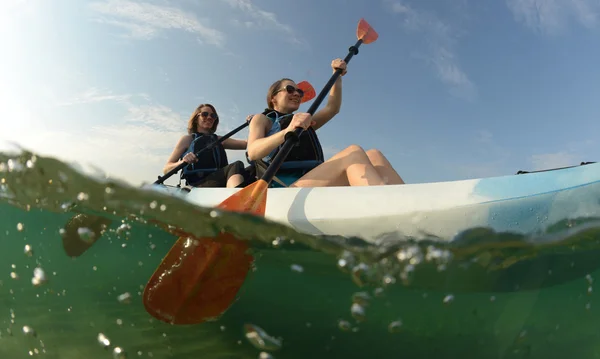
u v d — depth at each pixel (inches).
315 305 40.4
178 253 43.2
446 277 39.6
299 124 70.4
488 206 49.8
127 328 41.0
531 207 48.9
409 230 50.4
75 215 46.4
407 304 39.6
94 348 41.6
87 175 44.4
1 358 46.3
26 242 47.0
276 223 46.6
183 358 39.5
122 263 43.3
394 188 56.8
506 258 41.8
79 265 44.6
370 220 52.7
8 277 47.4
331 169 70.2
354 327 39.6
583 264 43.9
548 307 40.9
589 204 48.2
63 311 43.6
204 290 41.2
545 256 43.1
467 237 44.4
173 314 40.1
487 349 39.7
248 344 38.1
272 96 93.1
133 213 43.6
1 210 49.9
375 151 78.3
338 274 40.8
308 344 38.6
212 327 39.3
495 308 39.4
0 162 48.9
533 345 40.2
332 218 54.6
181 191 68.2
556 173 52.4
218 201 63.7
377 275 39.6
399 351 39.9
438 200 52.2
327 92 88.7
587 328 42.1
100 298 42.6
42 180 46.1
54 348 43.1
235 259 42.8
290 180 79.6
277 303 40.8
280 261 42.7
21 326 45.4
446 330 39.7
